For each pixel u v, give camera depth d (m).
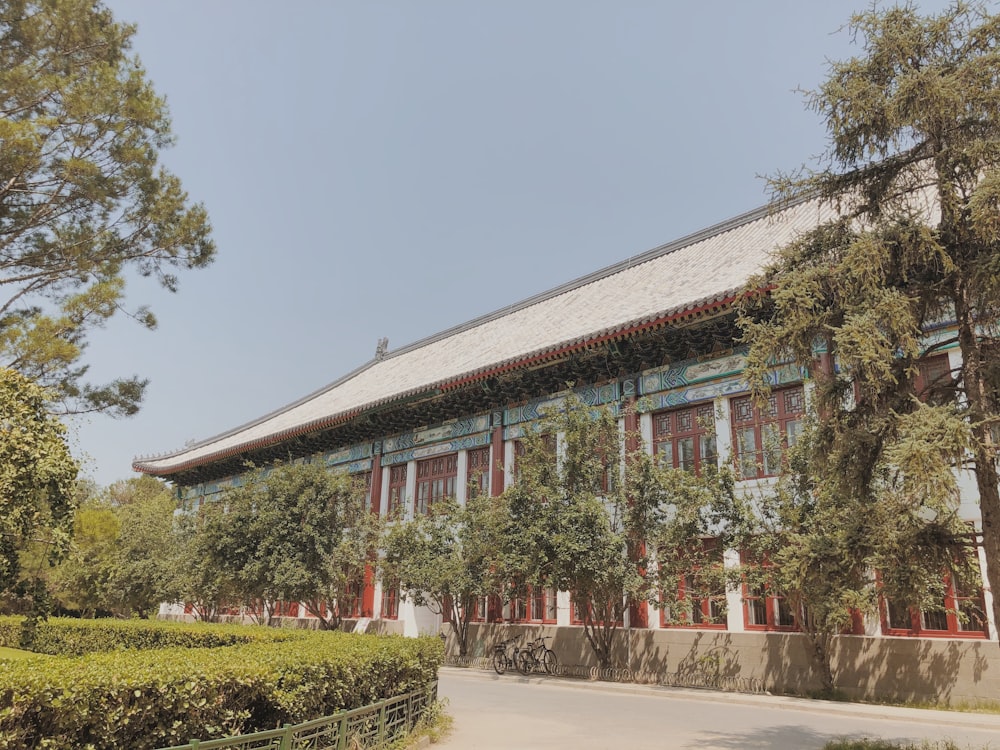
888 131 9.27
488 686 19.44
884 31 9.30
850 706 14.78
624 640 20.94
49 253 20.03
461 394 28.19
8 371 14.19
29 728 5.69
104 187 19.88
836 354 9.27
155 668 6.66
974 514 15.20
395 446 32.16
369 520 29.19
